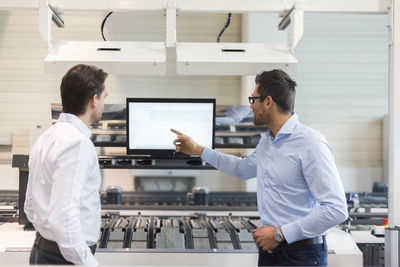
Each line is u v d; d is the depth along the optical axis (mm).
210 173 5059
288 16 2328
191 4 2262
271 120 1686
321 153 1555
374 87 5324
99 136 2520
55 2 2217
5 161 4668
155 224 2500
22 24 4820
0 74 4820
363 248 2408
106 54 2121
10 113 4836
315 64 5281
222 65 2145
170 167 2348
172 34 2242
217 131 2572
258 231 1610
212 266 1956
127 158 2322
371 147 5359
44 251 1443
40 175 1428
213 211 2938
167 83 5023
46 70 2121
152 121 2264
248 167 1963
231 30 5008
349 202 2963
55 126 1487
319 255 1602
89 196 1464
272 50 2223
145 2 2246
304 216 1617
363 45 5293
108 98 4977
